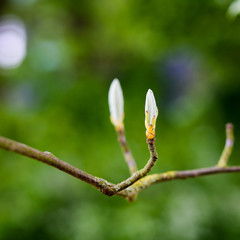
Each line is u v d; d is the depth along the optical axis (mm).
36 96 1809
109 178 1370
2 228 1118
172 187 1301
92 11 1671
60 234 1136
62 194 1266
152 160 362
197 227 1082
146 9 909
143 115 1700
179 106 1764
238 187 1301
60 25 1811
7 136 1470
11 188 1235
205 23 878
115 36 1483
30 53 1805
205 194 1249
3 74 1800
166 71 1822
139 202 1235
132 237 1080
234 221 1136
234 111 1562
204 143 1563
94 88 1757
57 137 1542
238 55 1029
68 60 1799
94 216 1156
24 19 1796
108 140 1581
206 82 1610
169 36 1003
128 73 1884
